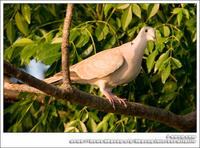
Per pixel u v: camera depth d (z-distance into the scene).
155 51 12.41
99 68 12.04
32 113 13.38
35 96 13.19
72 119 13.23
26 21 13.39
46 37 12.77
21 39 12.76
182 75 13.48
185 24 13.17
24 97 13.19
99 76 12.04
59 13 14.27
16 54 12.86
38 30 13.46
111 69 11.98
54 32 13.23
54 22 13.37
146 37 12.23
